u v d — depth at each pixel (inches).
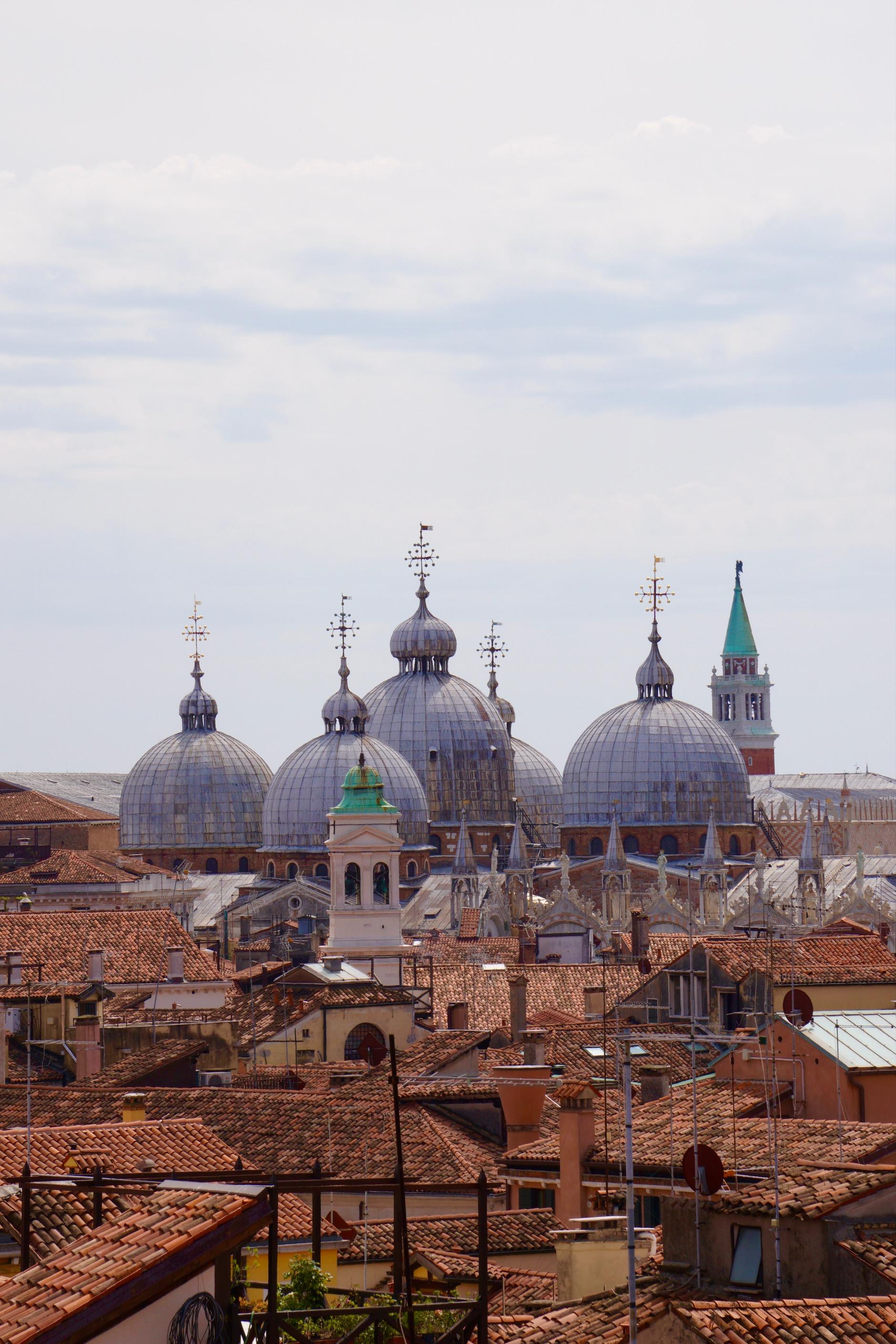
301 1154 5039.4
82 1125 4394.7
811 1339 2748.5
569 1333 2994.6
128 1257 2172.7
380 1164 4906.5
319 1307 2790.4
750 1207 3166.8
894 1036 4286.4
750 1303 2819.9
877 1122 3949.3
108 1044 7568.9
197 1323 2176.4
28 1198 2581.2
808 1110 4197.8
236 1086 6550.2
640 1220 3919.8
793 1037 4259.4
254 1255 3206.2
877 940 7042.3
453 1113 5275.6
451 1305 2390.5
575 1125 4104.3
